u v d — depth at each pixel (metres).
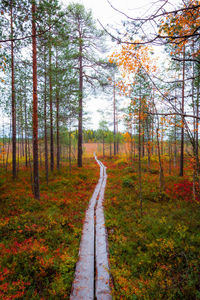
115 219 7.27
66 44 10.03
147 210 8.27
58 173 15.07
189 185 11.27
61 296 3.55
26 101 10.99
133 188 11.88
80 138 18.27
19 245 5.12
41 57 10.09
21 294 3.44
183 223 6.61
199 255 4.36
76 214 7.78
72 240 5.68
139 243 5.55
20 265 4.26
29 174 14.74
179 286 3.58
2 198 9.20
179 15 1.76
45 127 11.80
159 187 11.29
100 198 10.21
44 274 4.00
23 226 6.23
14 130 13.29
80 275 4.12
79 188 12.02
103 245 5.41
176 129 11.97
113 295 3.51
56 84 11.36
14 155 13.26
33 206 8.24
